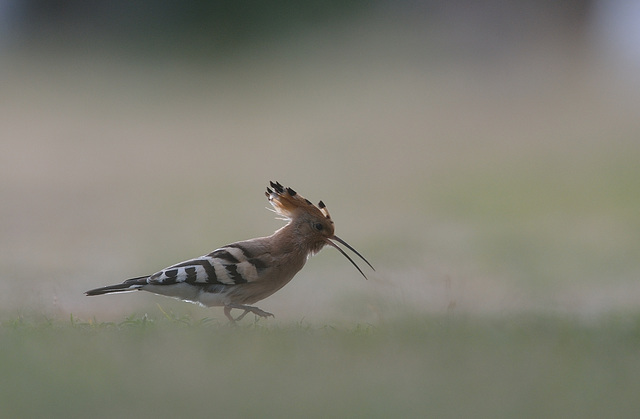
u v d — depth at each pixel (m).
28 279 12.78
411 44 39.22
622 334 7.82
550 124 29.45
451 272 13.28
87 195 21.56
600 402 5.48
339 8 42.16
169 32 42.44
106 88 36.16
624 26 37.38
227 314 8.05
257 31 42.00
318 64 38.41
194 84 37.41
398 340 7.18
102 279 12.92
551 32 38.38
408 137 28.56
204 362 6.20
